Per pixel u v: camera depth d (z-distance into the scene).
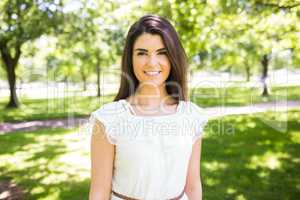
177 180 1.63
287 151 7.21
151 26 1.56
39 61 18.89
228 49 7.51
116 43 15.79
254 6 6.17
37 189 5.41
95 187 1.56
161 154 1.57
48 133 10.03
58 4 14.73
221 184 5.41
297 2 5.64
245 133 8.83
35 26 15.12
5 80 22.16
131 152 1.53
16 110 15.17
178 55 1.63
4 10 14.85
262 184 5.41
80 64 14.94
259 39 6.72
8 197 5.12
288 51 7.99
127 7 7.06
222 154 7.07
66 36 14.88
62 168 6.53
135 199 1.58
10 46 16.44
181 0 5.82
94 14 11.57
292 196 4.96
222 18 6.10
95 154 1.56
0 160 7.19
